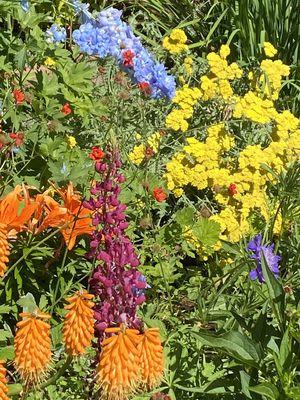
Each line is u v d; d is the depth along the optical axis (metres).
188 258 1.33
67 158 1.16
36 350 0.70
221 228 1.28
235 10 1.95
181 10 2.03
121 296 0.79
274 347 0.94
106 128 1.36
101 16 1.42
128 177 1.23
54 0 1.49
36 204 0.94
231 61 1.96
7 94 1.14
